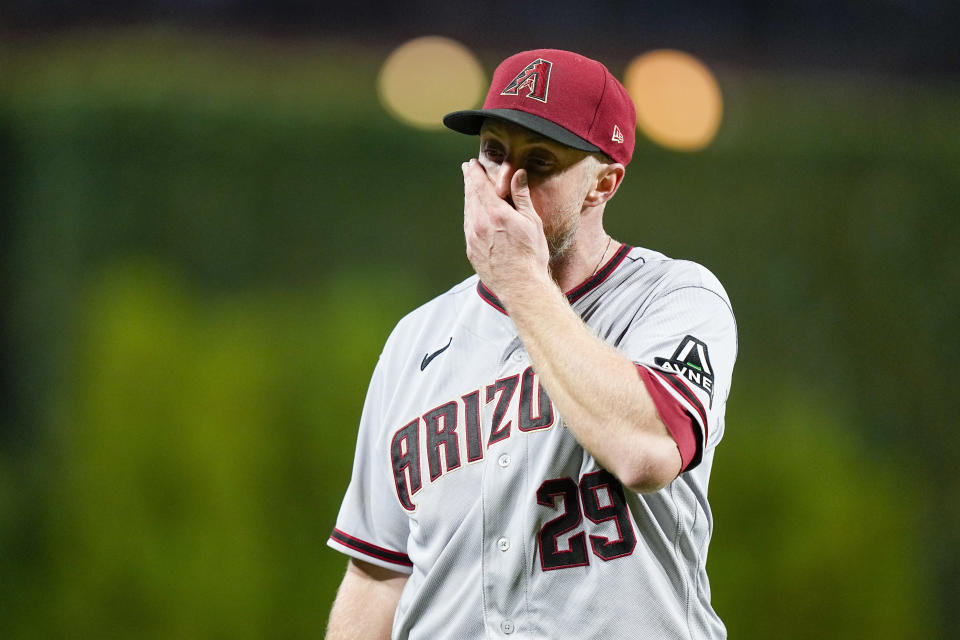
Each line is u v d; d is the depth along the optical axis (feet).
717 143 98.94
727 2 158.30
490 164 28.60
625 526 27.14
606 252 30.17
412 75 101.96
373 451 31.55
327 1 146.10
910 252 99.04
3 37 134.51
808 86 121.90
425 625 29.27
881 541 91.56
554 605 27.40
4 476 90.84
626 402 25.39
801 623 88.53
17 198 95.96
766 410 94.48
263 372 87.25
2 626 87.92
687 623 27.78
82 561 87.56
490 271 27.22
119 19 141.49
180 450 86.38
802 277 98.58
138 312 90.58
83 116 94.12
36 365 93.56
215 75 96.48
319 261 95.20
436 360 30.48
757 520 88.63
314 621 85.66
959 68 156.04
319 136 95.45
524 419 28.22
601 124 28.48
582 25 155.84
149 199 94.27
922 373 98.17
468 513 28.48
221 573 85.30
